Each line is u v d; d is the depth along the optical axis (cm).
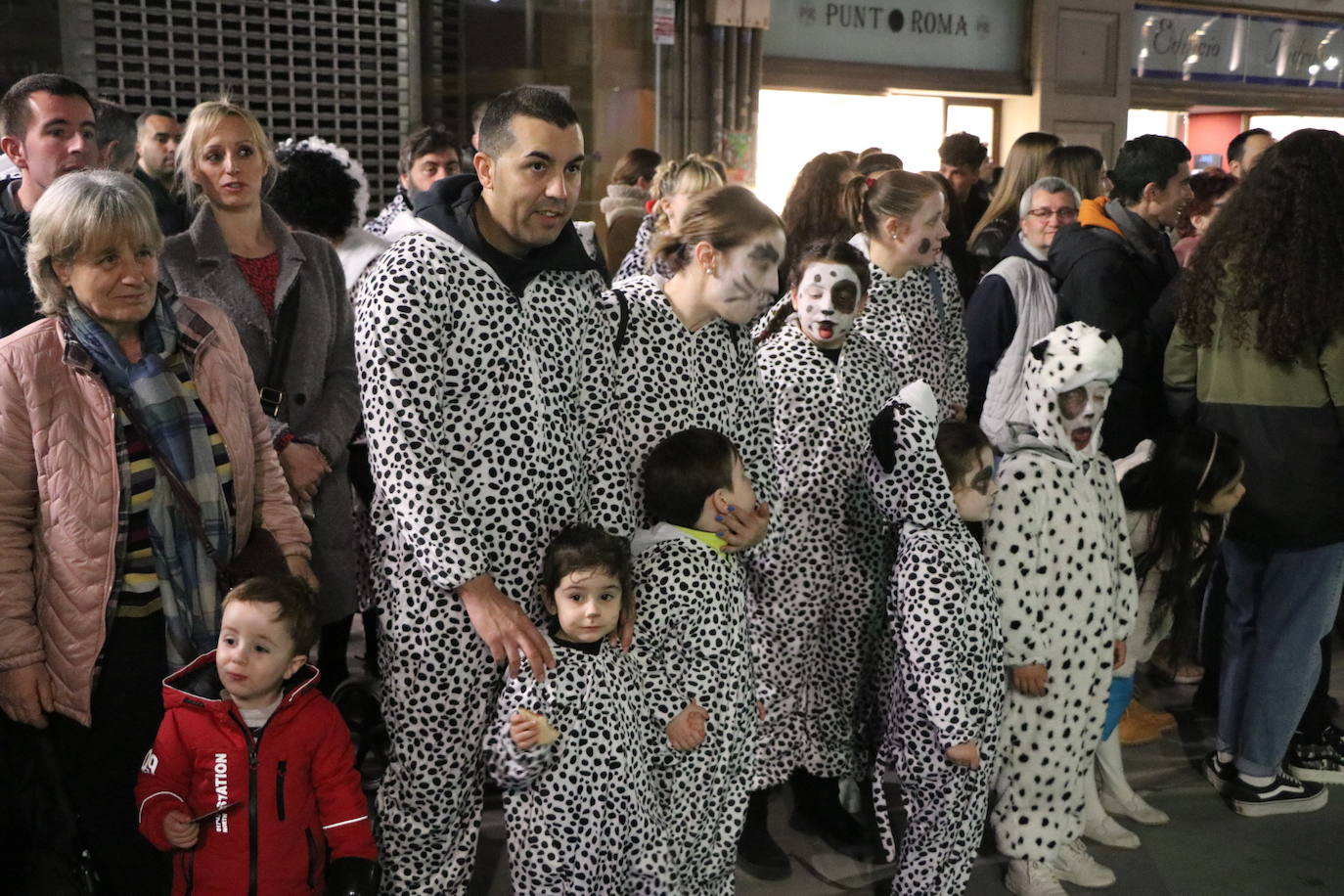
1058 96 965
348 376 313
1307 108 1116
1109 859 307
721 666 233
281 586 210
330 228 350
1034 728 275
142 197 212
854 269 282
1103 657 277
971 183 577
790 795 338
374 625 390
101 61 614
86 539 210
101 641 212
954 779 257
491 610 209
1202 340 318
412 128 720
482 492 214
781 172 882
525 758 213
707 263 230
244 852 209
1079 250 369
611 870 225
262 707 211
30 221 210
